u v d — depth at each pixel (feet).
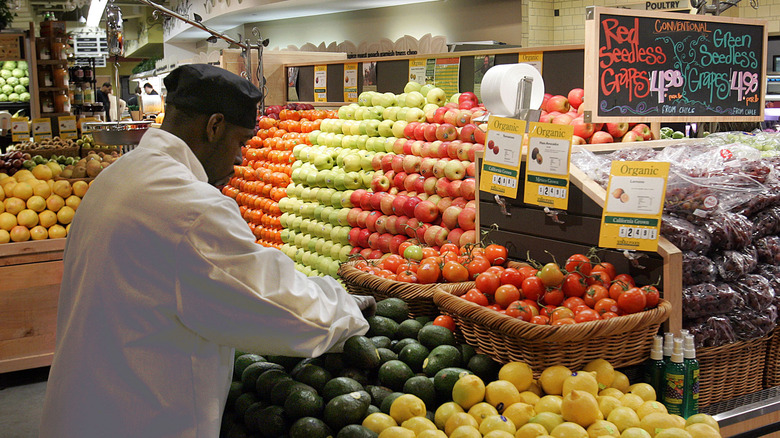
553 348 6.45
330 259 14.07
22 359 13.96
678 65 9.50
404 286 8.25
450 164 11.23
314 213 14.61
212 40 19.70
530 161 8.13
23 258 13.80
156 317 5.09
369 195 12.96
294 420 5.81
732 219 7.38
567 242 8.04
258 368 6.49
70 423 5.18
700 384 7.26
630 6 25.25
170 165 5.33
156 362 5.12
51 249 13.97
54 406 5.24
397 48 30.60
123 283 5.09
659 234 7.03
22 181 14.30
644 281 7.20
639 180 7.05
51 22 25.48
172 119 5.65
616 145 9.29
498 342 6.88
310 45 37.11
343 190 13.94
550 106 11.11
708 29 9.76
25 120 23.32
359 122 13.93
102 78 73.31
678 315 7.02
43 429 5.33
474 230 10.72
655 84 9.31
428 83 16.21
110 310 5.10
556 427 5.73
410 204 11.72
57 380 5.25
